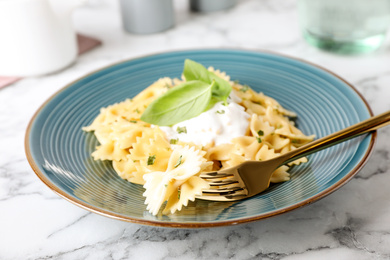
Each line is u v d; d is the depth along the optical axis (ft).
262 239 1.31
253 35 2.28
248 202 1.30
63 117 1.62
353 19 1.95
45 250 1.31
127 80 1.79
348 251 1.27
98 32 2.37
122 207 1.29
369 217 1.34
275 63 1.79
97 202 1.29
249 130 1.54
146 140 1.53
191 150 1.36
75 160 1.49
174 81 1.71
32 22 1.90
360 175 1.47
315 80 1.69
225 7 2.51
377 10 1.92
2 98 1.94
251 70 1.80
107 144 1.55
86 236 1.34
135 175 1.43
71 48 2.05
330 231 1.31
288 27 2.32
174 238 1.32
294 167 1.41
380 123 1.41
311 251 1.27
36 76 2.05
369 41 1.99
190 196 1.29
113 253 1.30
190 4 2.52
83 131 1.62
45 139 1.52
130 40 2.29
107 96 1.74
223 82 1.51
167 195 1.31
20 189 1.51
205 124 1.49
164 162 1.44
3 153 1.66
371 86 1.86
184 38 2.28
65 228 1.37
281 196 1.29
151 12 2.28
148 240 1.32
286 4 2.55
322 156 1.41
